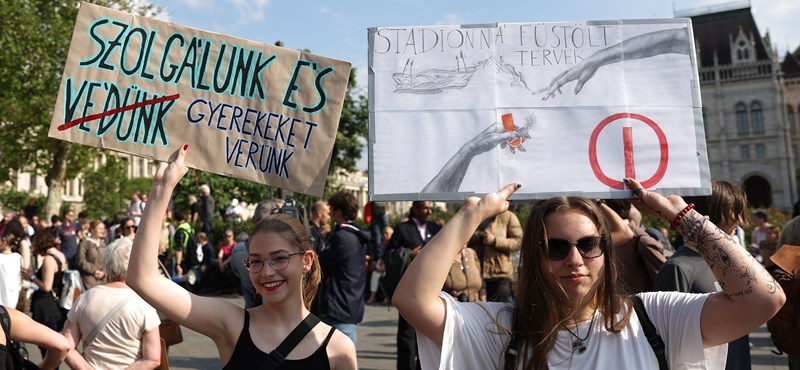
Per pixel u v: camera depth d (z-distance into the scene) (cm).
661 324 218
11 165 3003
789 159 8319
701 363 212
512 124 281
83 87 288
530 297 218
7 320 309
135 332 366
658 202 235
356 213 558
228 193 2314
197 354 855
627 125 281
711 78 8756
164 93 293
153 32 295
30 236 1512
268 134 296
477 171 278
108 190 5494
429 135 281
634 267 405
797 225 380
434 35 288
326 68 297
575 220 217
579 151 280
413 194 277
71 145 2858
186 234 1394
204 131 293
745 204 332
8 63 2548
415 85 284
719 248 212
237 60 297
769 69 8481
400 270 652
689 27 286
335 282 537
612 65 285
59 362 332
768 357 808
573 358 210
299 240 257
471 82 284
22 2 2566
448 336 209
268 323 253
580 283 214
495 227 704
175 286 244
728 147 8600
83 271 819
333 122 295
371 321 1203
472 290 650
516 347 215
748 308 203
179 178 248
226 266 1570
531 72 285
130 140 289
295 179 294
